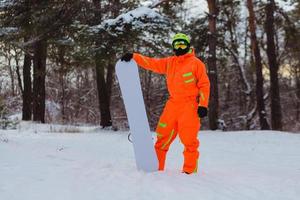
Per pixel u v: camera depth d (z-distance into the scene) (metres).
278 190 4.09
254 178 4.72
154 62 5.05
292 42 24.33
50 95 41.03
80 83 42.75
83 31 14.88
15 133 12.31
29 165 4.93
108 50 15.18
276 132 15.93
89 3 15.42
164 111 5.06
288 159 7.75
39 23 14.27
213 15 19.25
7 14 13.70
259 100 21.58
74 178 4.23
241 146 10.69
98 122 38.31
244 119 29.66
